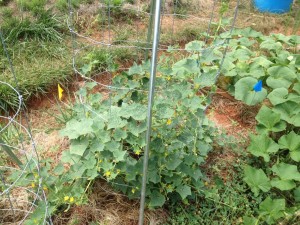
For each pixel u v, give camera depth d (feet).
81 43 11.03
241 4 14.62
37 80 9.33
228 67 9.64
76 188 6.11
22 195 6.81
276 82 9.29
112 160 6.31
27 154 7.45
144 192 5.70
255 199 7.11
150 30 8.25
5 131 8.18
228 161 7.92
